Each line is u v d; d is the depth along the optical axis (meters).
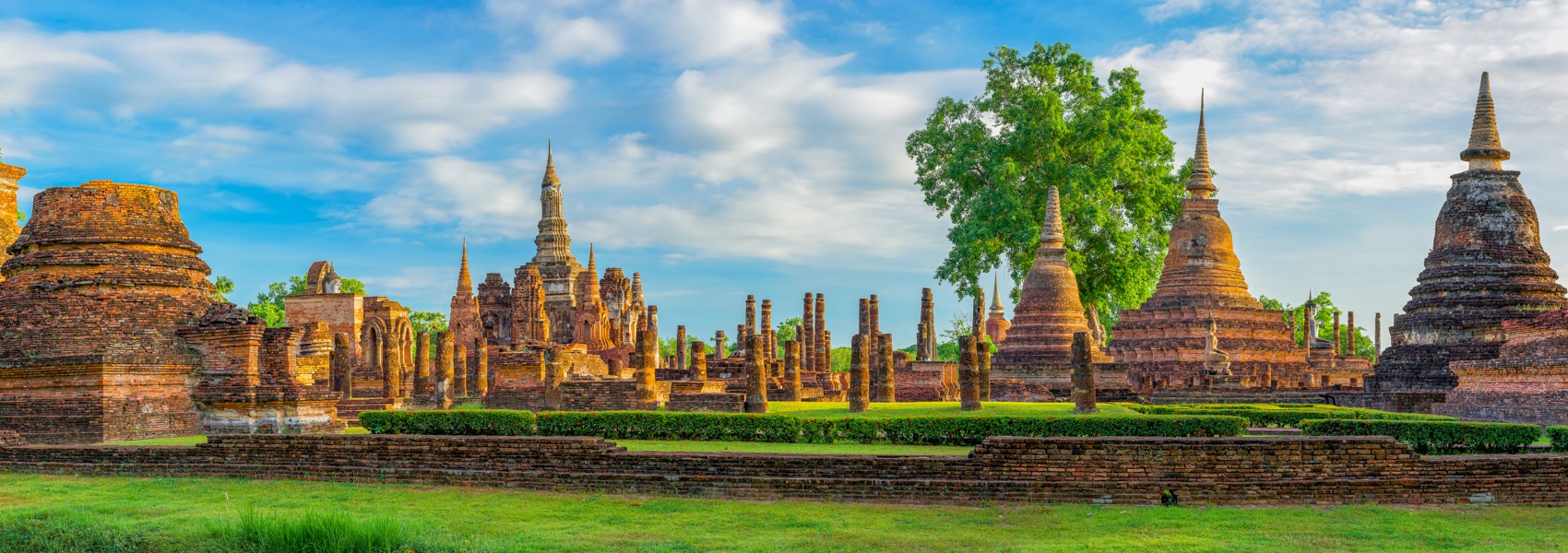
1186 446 22.19
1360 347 96.81
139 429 31.94
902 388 53.88
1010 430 28.84
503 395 43.84
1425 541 18.55
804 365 65.44
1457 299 47.06
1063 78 68.88
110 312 32.84
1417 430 27.91
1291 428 32.94
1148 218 68.88
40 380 31.64
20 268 34.44
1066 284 60.38
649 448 28.27
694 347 45.38
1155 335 60.56
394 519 19.27
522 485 24.25
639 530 19.66
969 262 67.25
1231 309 59.78
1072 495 22.09
